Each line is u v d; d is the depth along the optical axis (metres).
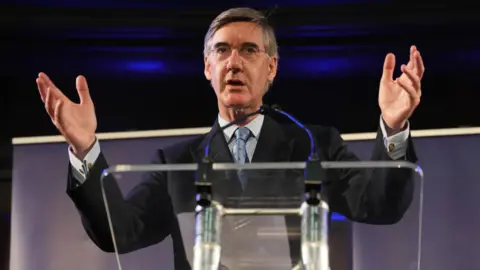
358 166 2.66
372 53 6.19
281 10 6.03
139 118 6.36
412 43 6.13
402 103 3.24
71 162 3.29
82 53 6.30
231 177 2.66
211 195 2.64
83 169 3.29
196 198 2.67
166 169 2.67
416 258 2.97
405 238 3.03
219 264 2.64
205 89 6.39
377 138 3.30
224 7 6.07
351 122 6.24
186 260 3.01
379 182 2.94
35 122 6.37
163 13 6.12
